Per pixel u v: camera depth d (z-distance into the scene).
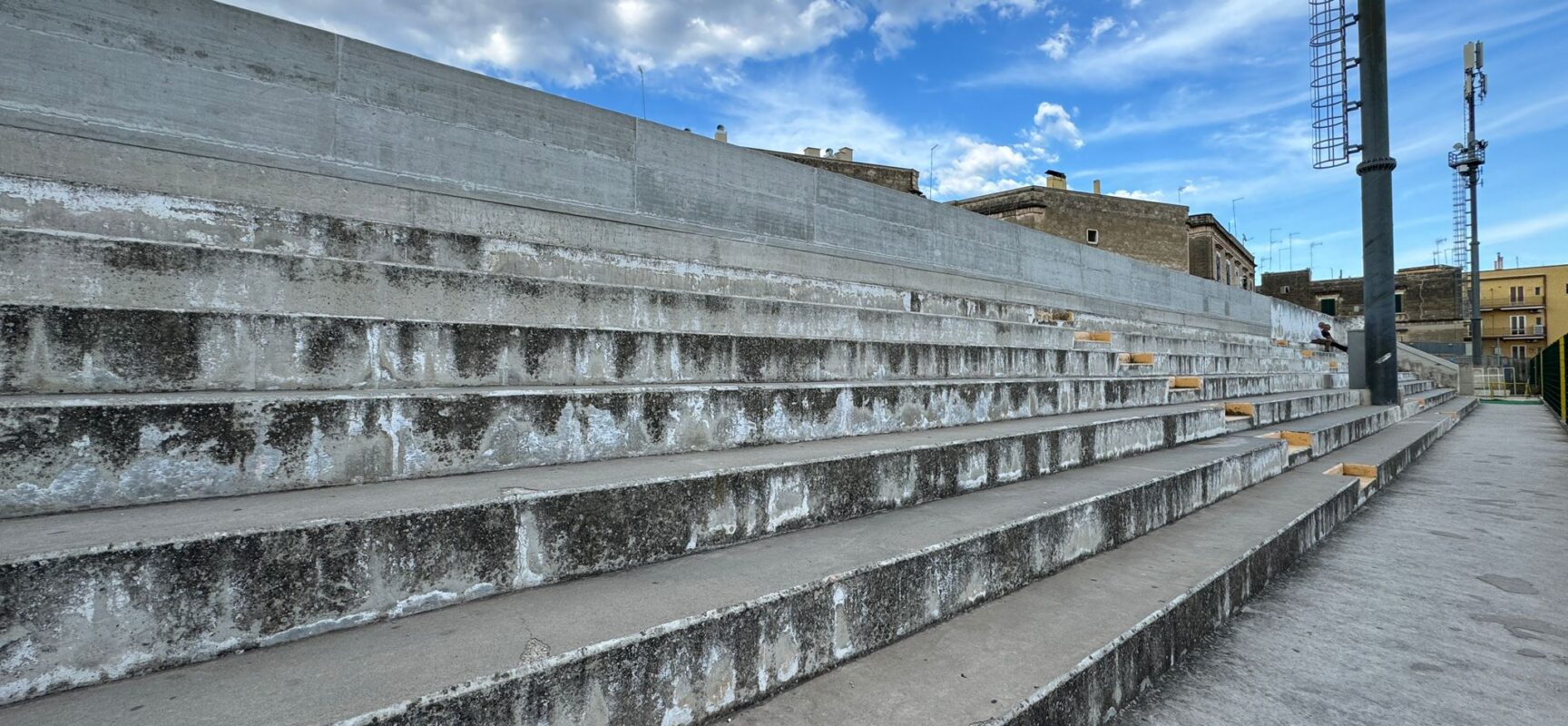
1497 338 51.38
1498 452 10.52
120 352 2.39
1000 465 4.17
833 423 4.21
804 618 2.17
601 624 1.84
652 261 5.87
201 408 2.15
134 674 1.56
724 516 2.73
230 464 2.20
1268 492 5.55
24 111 3.87
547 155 6.22
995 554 2.98
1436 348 40.28
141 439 2.06
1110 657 2.43
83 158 3.96
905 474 3.53
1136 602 2.92
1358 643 3.18
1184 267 28.94
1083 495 3.77
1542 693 2.71
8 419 1.87
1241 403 8.27
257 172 4.57
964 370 6.41
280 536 1.75
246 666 1.61
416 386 3.12
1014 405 5.79
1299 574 4.26
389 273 3.61
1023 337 8.76
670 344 4.09
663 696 1.80
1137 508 4.06
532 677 1.55
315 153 4.92
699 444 3.51
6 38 3.84
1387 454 8.16
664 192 7.18
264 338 2.71
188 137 4.40
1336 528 5.48
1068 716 2.19
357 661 1.62
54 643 1.47
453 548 2.03
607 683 1.68
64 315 2.28
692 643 1.86
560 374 3.62
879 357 5.48
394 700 1.41
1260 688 2.73
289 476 2.30
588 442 3.09
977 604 2.86
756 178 8.14
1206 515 4.66
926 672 2.23
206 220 3.78
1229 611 3.45
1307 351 21.69
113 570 1.54
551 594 2.13
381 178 5.23
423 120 5.46
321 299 3.39
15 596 1.44
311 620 1.79
